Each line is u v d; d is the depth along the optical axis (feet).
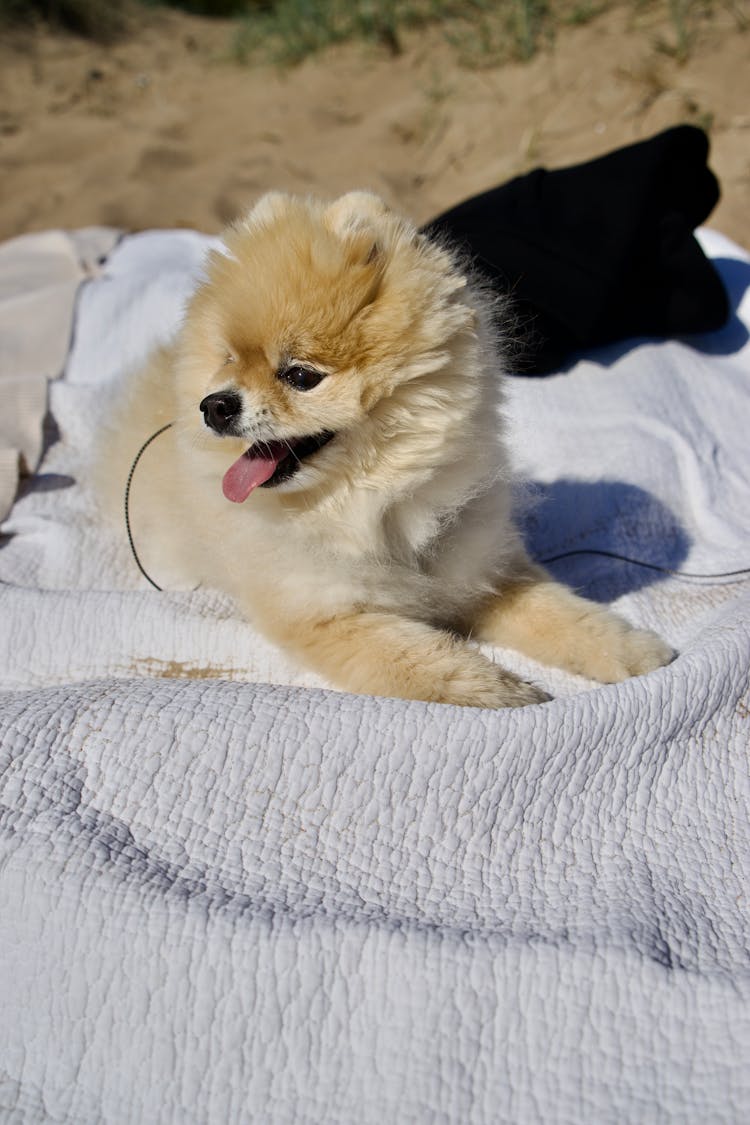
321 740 1.70
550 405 2.70
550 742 1.71
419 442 1.89
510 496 2.15
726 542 2.36
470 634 2.18
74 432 2.77
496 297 2.17
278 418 1.81
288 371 1.82
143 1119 1.44
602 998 1.48
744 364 2.88
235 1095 1.45
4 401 2.74
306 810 1.68
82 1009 1.50
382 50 5.78
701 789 1.78
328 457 1.89
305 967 1.50
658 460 2.52
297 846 1.65
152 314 3.07
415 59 5.58
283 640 2.03
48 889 1.55
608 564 2.35
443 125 4.88
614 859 1.68
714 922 1.58
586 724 1.73
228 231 2.01
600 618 2.07
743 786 1.79
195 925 1.52
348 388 1.81
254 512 1.98
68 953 1.52
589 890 1.63
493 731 1.70
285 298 1.80
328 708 1.73
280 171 4.70
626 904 1.59
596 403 2.70
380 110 5.20
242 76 5.96
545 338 2.73
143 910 1.53
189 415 2.00
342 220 1.86
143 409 2.42
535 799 1.71
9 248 3.61
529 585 2.16
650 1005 1.47
